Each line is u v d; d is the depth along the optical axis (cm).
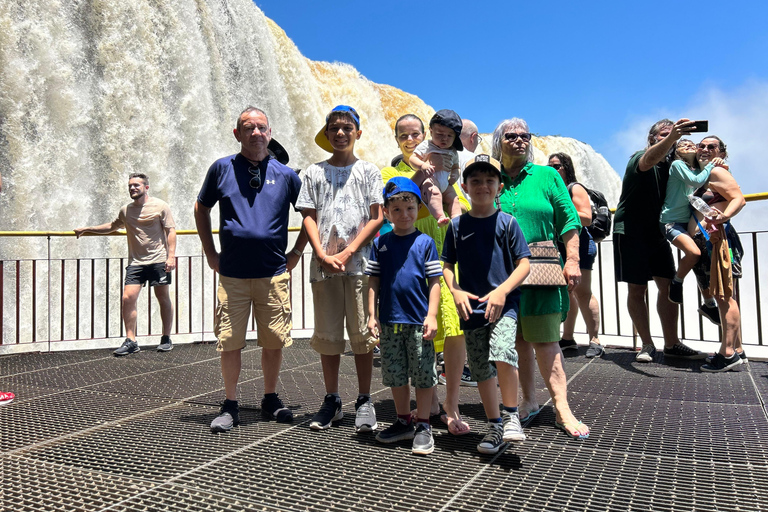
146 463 261
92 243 1197
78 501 218
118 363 533
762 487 228
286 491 228
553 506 212
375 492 227
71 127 1201
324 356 331
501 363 267
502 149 324
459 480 239
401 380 290
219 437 301
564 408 303
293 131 1717
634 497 220
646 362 496
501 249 276
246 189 335
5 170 1104
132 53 1318
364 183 328
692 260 455
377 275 299
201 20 1473
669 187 472
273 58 1670
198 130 1429
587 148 3403
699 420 321
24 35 1148
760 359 499
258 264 331
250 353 585
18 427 320
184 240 1338
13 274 1084
